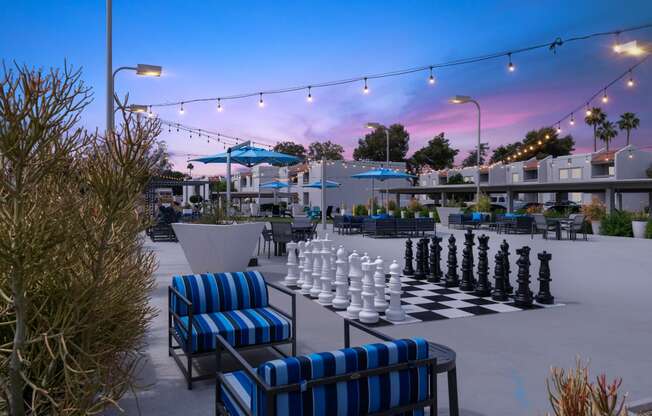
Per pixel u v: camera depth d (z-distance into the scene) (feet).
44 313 7.72
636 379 12.24
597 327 17.24
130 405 10.73
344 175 127.03
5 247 6.16
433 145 226.79
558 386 6.52
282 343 12.98
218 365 9.46
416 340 7.22
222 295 14.10
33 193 7.13
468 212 79.25
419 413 7.15
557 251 42.52
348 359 6.59
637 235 59.36
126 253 9.43
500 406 10.77
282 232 37.06
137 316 10.65
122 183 7.35
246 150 40.06
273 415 6.08
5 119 6.08
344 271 20.57
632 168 124.26
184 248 26.94
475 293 22.82
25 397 8.09
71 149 6.97
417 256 27.73
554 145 216.33
